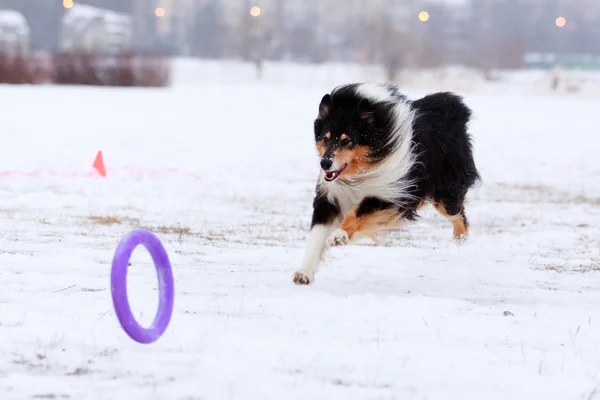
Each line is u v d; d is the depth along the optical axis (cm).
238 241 1069
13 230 1064
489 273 922
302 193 1548
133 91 4344
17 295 738
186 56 10906
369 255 997
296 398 514
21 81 4522
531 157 2112
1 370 549
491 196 1588
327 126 817
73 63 4744
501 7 11894
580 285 881
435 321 698
